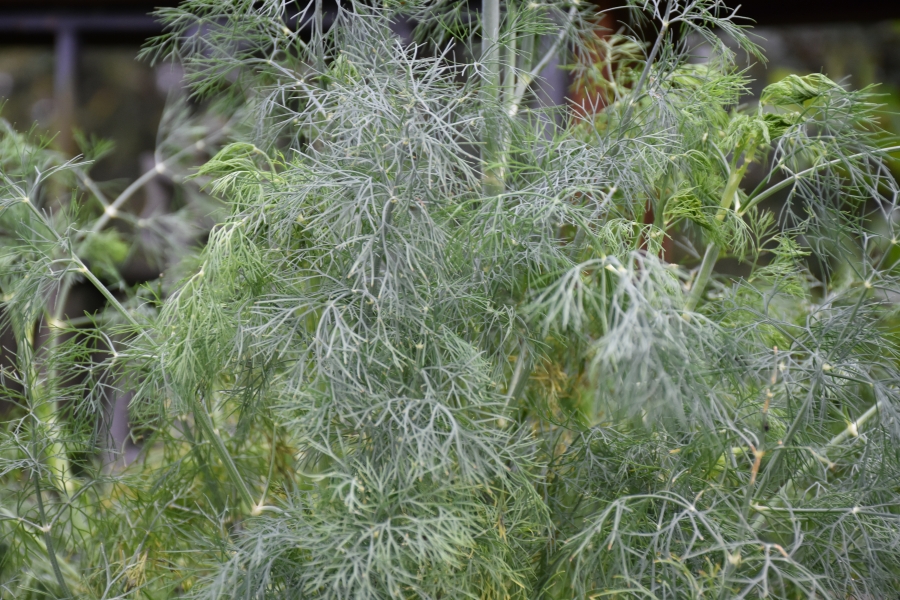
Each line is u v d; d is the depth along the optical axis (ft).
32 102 5.84
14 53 5.86
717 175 3.74
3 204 3.61
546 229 3.32
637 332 2.97
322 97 3.53
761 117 3.53
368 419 3.17
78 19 5.79
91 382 3.72
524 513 3.41
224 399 3.81
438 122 3.27
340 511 3.17
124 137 5.79
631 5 3.75
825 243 3.71
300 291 3.36
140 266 5.62
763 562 3.29
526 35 3.87
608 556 3.34
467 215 3.38
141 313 3.83
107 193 5.70
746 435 3.32
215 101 4.18
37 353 3.95
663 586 3.23
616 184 3.40
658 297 3.07
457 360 3.25
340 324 3.16
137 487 3.81
